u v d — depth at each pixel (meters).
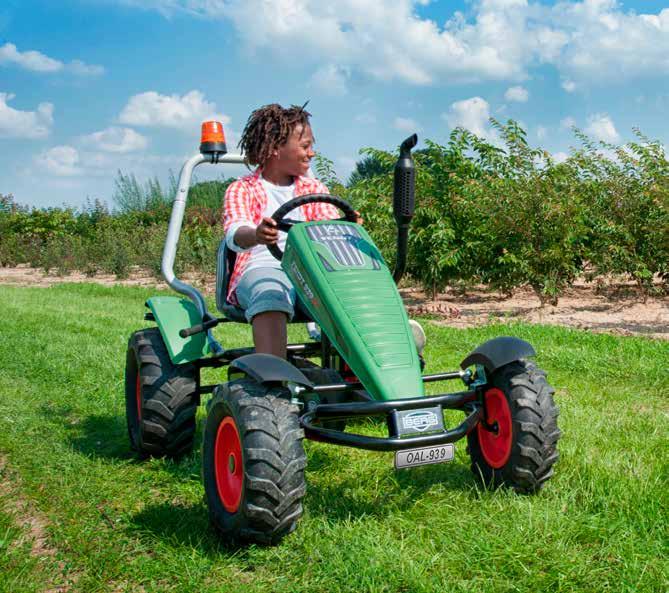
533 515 2.81
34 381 5.63
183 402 3.75
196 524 3.00
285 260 3.36
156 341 3.91
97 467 3.72
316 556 2.61
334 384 3.01
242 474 2.65
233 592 2.42
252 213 3.75
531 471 3.03
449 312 9.71
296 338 7.34
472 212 9.77
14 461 3.80
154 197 26.08
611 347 6.53
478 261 10.24
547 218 9.15
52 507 3.23
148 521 3.00
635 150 10.58
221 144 4.30
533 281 9.66
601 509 2.93
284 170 3.79
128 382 4.22
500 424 3.17
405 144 3.17
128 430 4.12
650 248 10.38
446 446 2.80
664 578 2.36
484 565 2.50
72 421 4.64
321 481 3.43
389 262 10.11
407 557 2.53
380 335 2.96
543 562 2.49
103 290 13.74
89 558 2.71
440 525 2.82
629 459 3.49
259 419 2.64
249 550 2.67
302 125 3.77
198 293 4.05
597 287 11.32
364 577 2.40
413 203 3.19
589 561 2.49
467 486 3.26
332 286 3.09
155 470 3.70
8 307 10.48
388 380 2.84
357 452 3.85
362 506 3.10
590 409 4.49
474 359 3.25
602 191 10.85
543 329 7.55
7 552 2.76
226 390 2.82
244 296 3.49
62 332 7.92
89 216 26.14
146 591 2.47
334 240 3.28
